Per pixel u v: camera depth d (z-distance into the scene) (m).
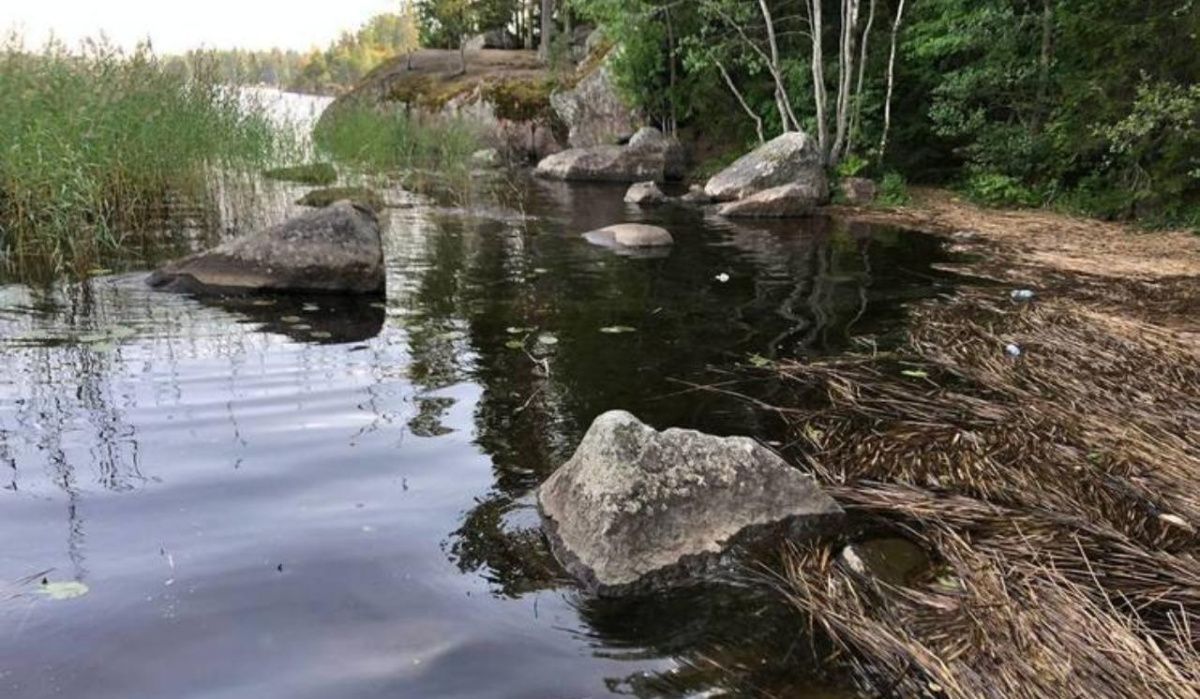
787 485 3.17
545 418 4.12
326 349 5.10
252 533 2.91
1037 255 8.88
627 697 2.21
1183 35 10.25
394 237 9.41
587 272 7.76
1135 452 3.76
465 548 2.91
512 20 35.25
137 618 2.40
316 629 2.41
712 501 3.02
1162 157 10.81
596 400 4.42
